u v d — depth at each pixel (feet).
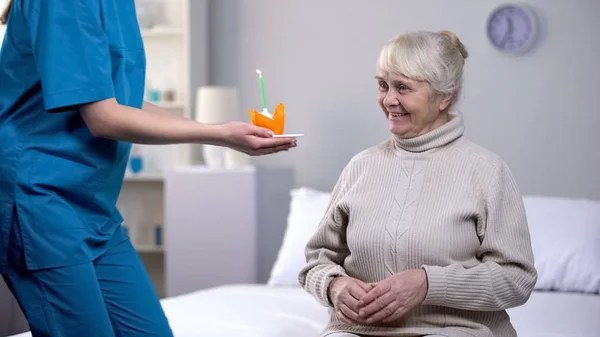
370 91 13.61
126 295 5.27
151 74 15.34
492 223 5.77
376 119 13.58
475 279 5.60
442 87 5.99
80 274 4.99
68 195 5.16
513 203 5.87
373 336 6.01
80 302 4.98
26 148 5.07
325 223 6.45
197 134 5.18
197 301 9.23
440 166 6.02
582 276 9.64
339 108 13.85
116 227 5.41
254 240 13.07
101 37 5.02
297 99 14.17
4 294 8.08
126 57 5.50
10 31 5.20
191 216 13.44
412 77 5.97
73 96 4.87
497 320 5.94
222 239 13.26
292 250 10.87
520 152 12.59
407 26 13.28
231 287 10.62
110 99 5.00
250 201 13.08
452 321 5.83
